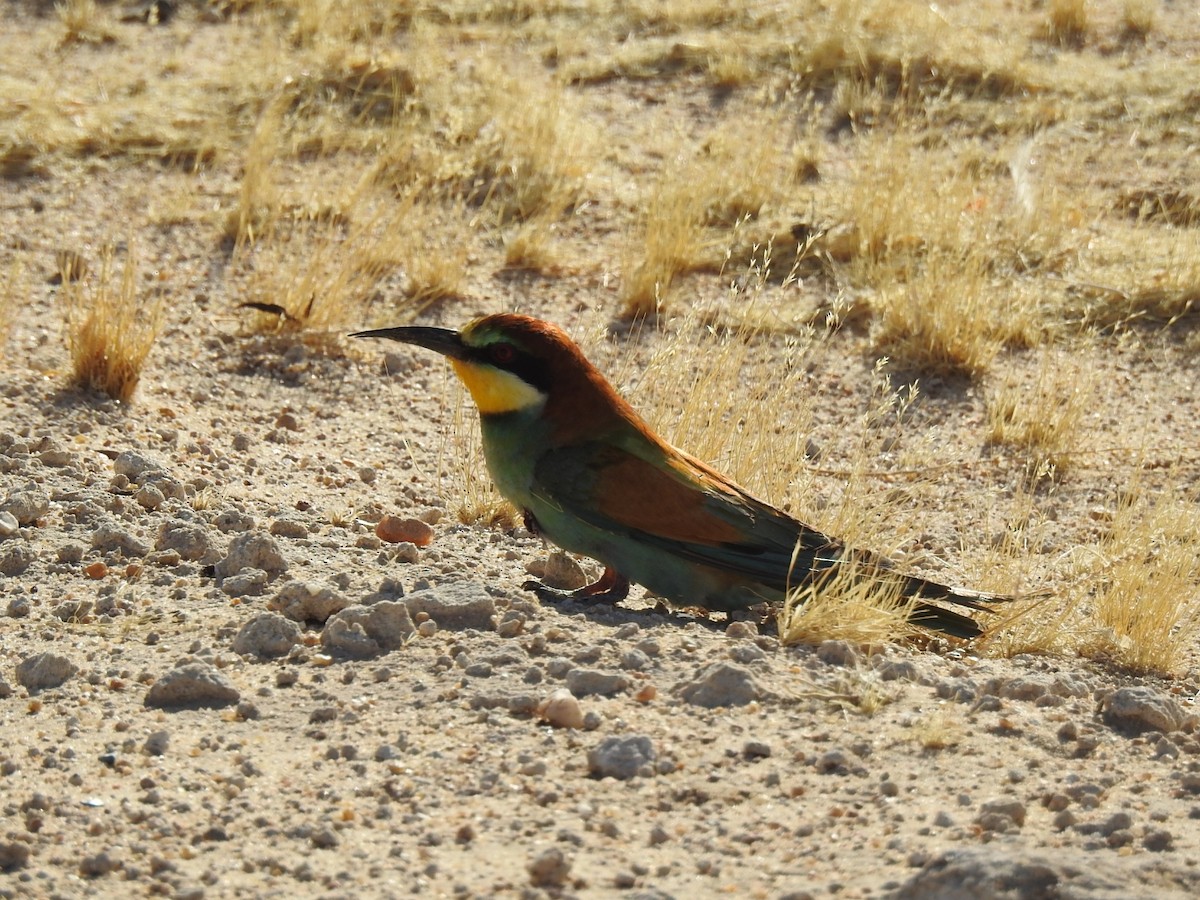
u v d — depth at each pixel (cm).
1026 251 1980
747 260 1959
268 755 838
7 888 710
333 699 897
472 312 1844
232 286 1873
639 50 2683
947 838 745
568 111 2377
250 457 1456
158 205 2081
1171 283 1886
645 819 773
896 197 2002
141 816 773
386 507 1366
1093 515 1455
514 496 1109
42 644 993
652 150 2305
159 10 2927
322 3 2786
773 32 2728
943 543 1377
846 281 1902
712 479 1102
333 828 762
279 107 2325
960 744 859
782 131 2367
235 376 1666
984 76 2409
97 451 1408
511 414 1084
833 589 1037
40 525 1213
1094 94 2470
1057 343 1811
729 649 962
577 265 1970
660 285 1839
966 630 1086
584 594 1106
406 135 2203
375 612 977
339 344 1738
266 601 1056
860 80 2528
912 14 2684
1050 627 1145
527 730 858
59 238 1977
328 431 1562
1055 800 789
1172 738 894
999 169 2208
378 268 1911
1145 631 1140
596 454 1071
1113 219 2084
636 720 871
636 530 1066
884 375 1725
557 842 751
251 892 711
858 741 855
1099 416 1664
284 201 2061
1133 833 751
